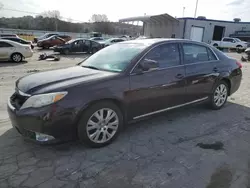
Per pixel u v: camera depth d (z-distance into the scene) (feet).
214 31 107.55
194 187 7.29
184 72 12.18
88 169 8.16
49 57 47.75
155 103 11.20
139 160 8.79
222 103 15.15
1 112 13.69
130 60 10.57
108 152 9.36
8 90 19.43
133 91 10.15
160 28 112.47
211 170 8.22
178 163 8.63
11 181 7.41
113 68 10.69
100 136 9.64
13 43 41.32
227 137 10.94
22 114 8.38
